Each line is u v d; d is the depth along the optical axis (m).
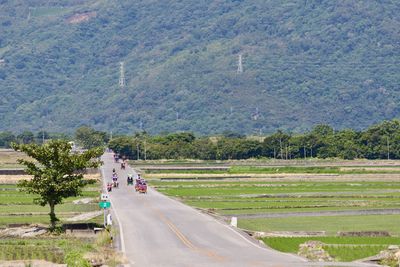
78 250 183.75
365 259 182.12
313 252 193.38
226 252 191.75
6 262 175.75
